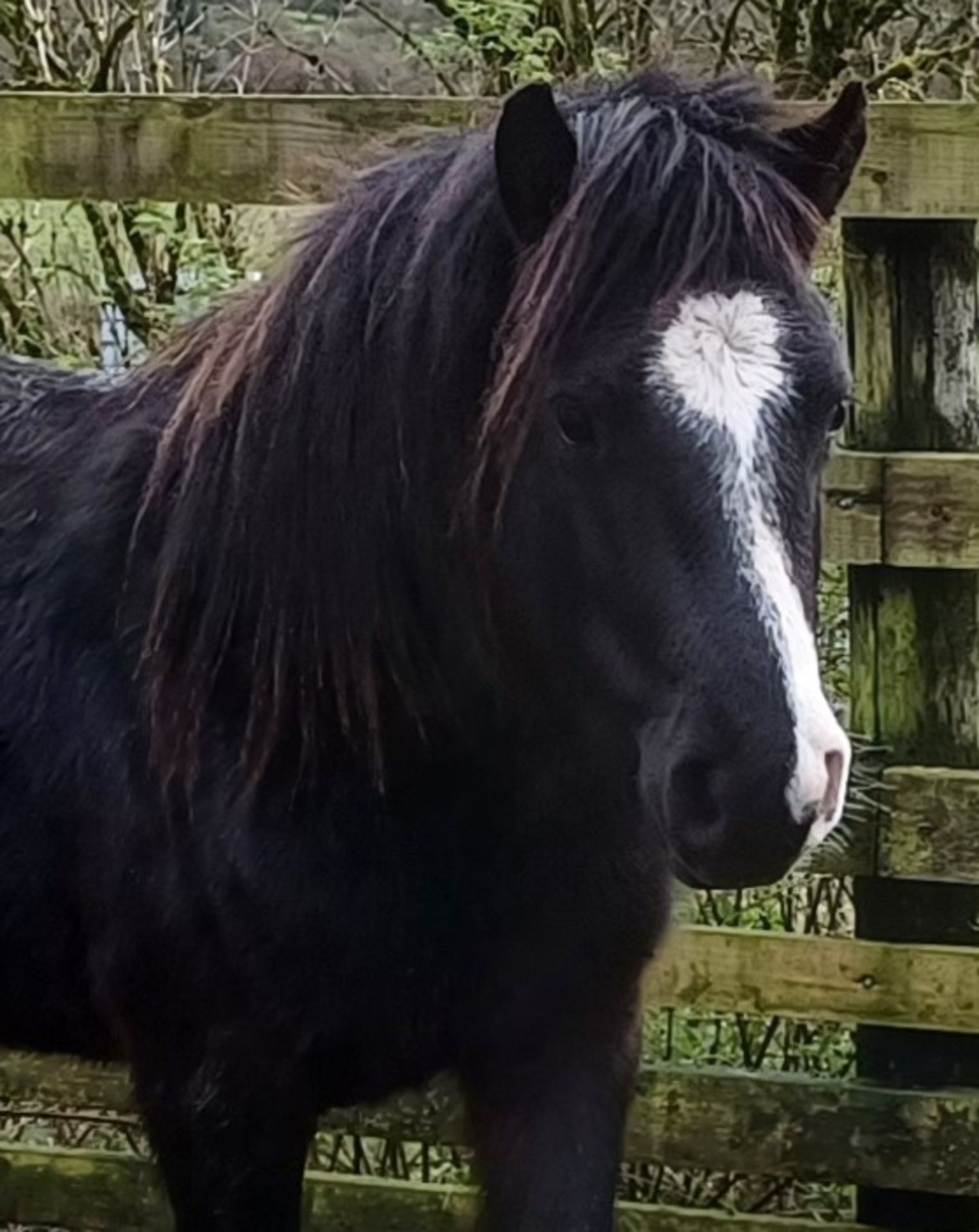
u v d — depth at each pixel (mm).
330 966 2441
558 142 2041
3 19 4562
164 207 4051
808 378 1959
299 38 4906
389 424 2266
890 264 2969
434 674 2326
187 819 2479
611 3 4410
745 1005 3178
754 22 4508
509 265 2146
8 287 4414
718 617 1902
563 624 2090
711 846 1913
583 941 2438
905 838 3072
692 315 1945
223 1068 2525
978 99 4199
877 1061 3248
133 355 4301
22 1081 3510
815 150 2162
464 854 2400
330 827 2398
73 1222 3494
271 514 2371
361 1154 3672
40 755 2631
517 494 2076
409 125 3029
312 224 2428
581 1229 2494
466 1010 2484
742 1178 3525
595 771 2293
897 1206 3268
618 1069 2529
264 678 2398
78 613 2619
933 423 2994
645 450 1941
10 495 2736
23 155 3156
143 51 4664
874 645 3084
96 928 2631
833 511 2992
